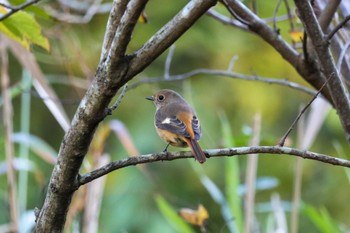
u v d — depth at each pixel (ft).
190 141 28.53
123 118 59.93
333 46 29.25
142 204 54.80
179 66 62.49
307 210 32.14
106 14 56.65
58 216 21.07
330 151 62.03
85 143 20.01
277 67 62.90
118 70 18.98
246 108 62.44
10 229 31.68
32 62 31.99
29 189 54.60
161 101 33.53
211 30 61.77
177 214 31.83
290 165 60.85
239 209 31.63
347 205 61.31
